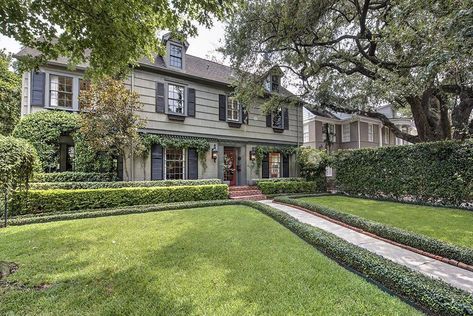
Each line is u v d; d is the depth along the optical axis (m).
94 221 6.40
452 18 3.76
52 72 9.18
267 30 9.44
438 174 9.16
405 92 6.77
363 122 19.22
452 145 8.74
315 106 13.35
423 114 10.88
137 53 4.36
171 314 2.37
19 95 14.50
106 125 8.43
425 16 4.92
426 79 5.26
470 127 9.95
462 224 5.93
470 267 3.48
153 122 10.86
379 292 2.78
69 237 4.93
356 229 5.68
